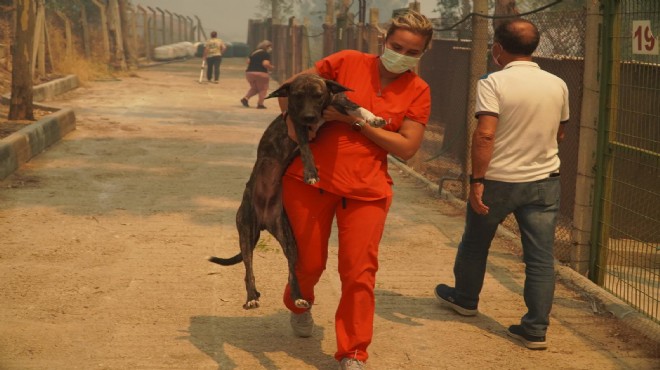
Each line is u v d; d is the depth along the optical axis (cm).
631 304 543
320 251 411
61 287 552
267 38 3528
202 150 1180
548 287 466
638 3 544
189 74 2980
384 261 655
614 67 579
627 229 698
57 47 2222
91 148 1148
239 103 1970
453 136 1083
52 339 460
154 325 489
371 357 453
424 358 454
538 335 470
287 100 392
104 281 570
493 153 467
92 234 695
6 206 784
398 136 389
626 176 691
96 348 450
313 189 399
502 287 592
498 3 972
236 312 517
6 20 1972
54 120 1172
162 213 783
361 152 392
